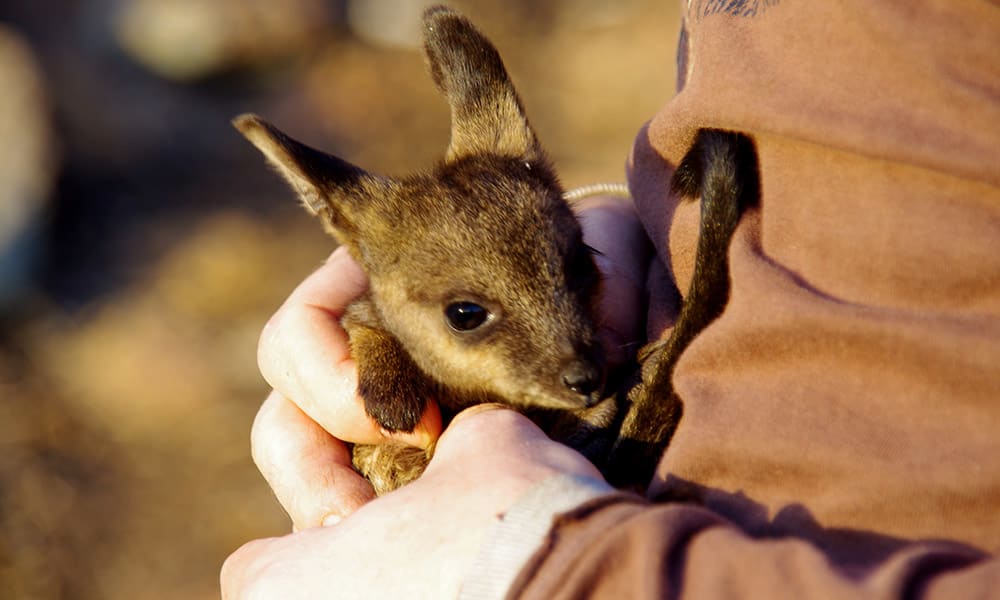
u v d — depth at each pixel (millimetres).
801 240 684
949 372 656
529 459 680
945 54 668
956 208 665
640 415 718
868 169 676
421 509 674
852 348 666
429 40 813
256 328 1432
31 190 1588
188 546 1149
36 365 1398
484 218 777
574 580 640
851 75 679
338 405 752
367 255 791
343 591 670
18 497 1195
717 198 703
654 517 644
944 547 642
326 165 796
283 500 759
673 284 755
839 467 660
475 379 774
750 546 640
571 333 765
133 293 1520
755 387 676
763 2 701
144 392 1349
